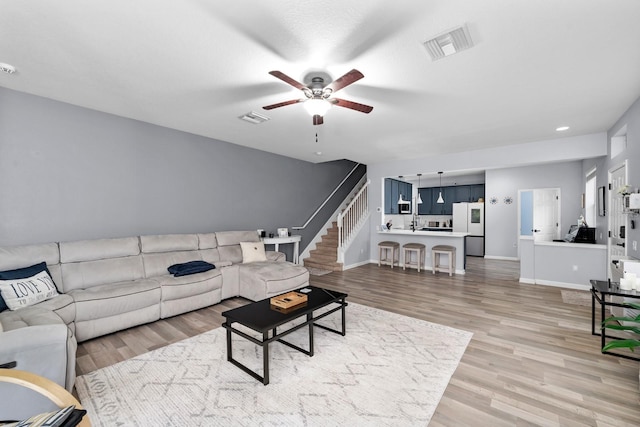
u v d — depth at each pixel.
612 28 1.91
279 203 6.15
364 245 7.09
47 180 3.21
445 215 9.54
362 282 5.21
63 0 1.66
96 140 3.56
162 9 1.74
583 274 4.69
